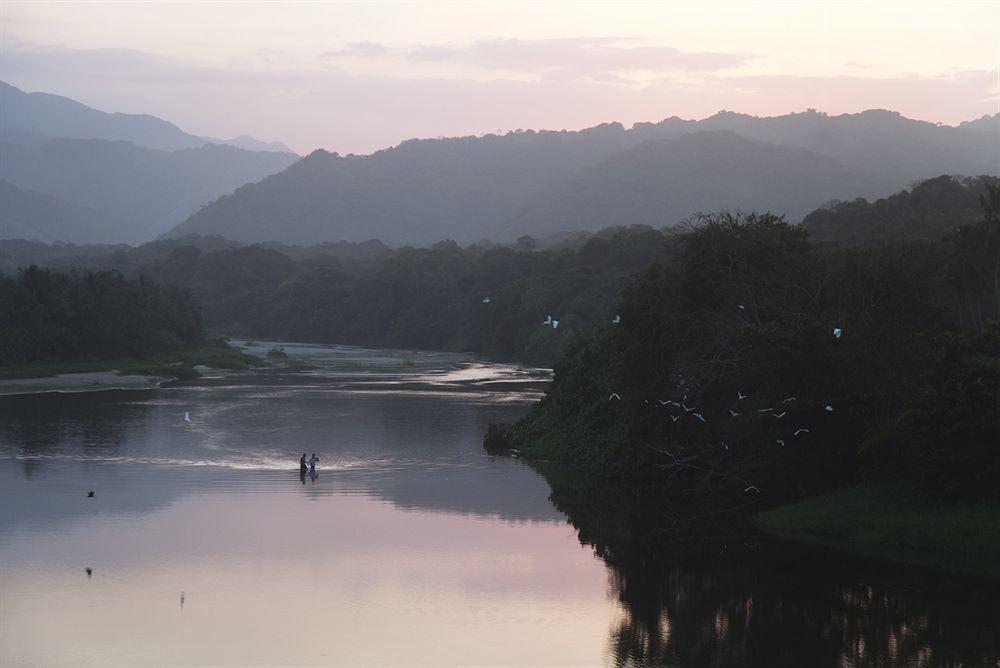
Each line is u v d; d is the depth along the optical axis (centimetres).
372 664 3089
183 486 5616
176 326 16712
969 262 6253
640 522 4978
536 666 3102
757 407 4959
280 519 4869
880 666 3127
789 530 4709
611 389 6562
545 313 17050
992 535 4175
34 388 11094
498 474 6188
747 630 3441
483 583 3931
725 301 5609
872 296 5231
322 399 10200
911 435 4500
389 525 4809
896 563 4191
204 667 3031
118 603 3597
